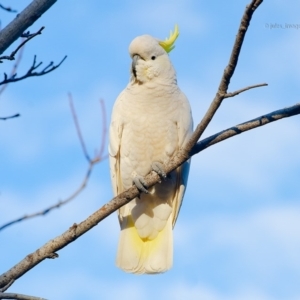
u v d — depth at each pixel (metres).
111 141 11.25
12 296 6.43
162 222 11.07
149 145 10.95
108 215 8.39
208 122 7.73
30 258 7.61
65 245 7.86
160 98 10.95
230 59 6.93
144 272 10.82
